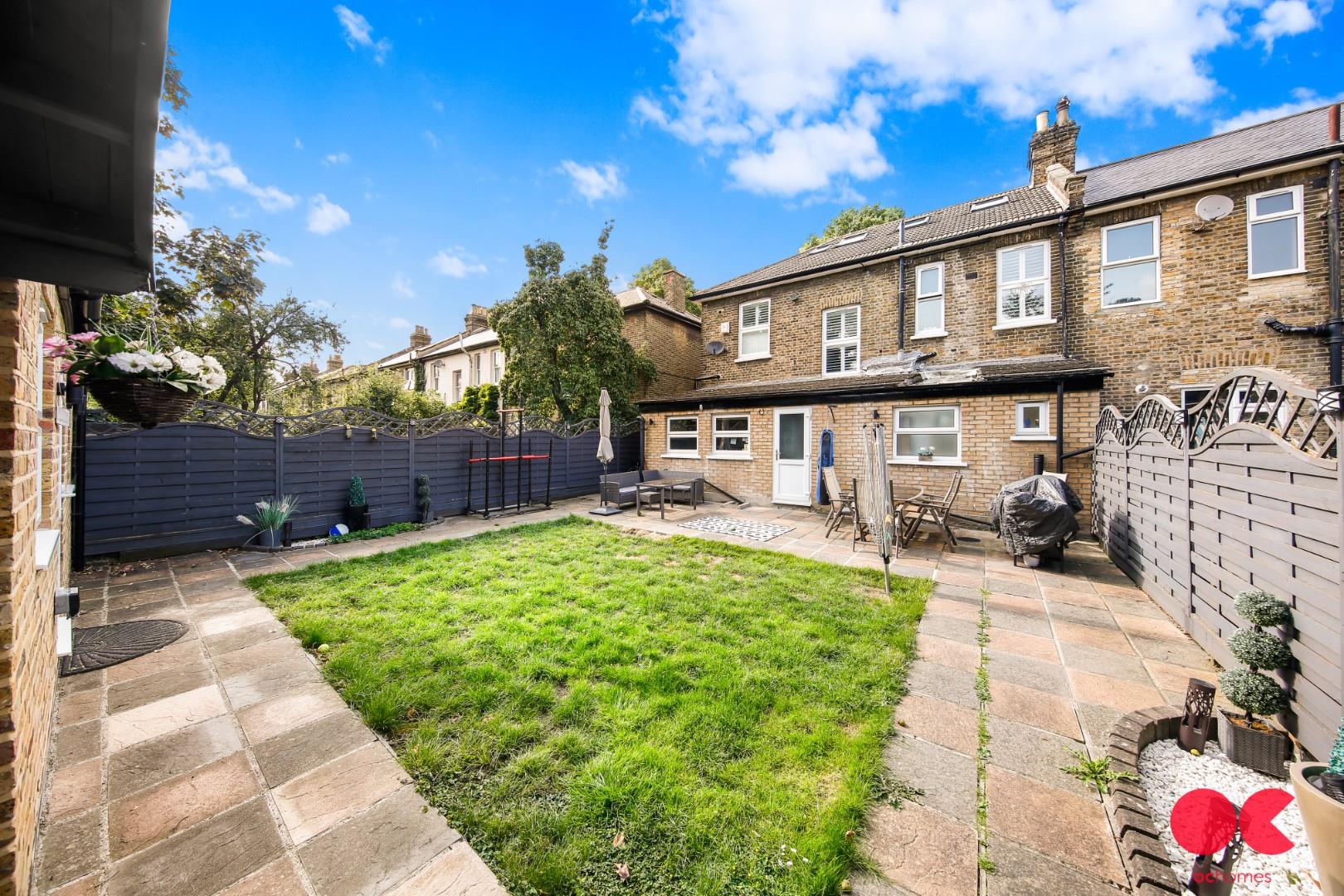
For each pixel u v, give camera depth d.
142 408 3.58
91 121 1.09
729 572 6.25
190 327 11.41
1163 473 4.88
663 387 16.80
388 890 1.88
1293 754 2.67
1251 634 2.83
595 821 2.21
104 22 0.96
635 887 1.91
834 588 5.54
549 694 3.23
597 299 14.45
